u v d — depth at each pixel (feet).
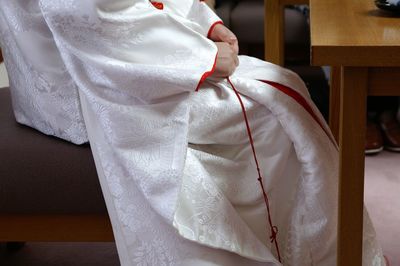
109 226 4.48
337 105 6.41
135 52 4.01
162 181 3.85
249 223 4.34
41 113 4.48
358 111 3.58
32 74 4.41
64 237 4.54
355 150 3.65
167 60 4.06
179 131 3.94
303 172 4.26
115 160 4.10
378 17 3.85
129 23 3.95
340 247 3.84
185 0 4.75
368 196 6.76
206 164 4.18
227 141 4.22
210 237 3.97
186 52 4.07
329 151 4.31
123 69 3.92
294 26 9.59
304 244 4.38
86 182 4.34
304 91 4.62
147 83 3.94
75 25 3.94
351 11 4.05
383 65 3.24
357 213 3.76
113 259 5.78
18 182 4.39
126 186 4.08
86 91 4.09
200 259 3.98
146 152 3.96
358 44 3.24
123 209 4.09
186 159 4.03
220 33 4.72
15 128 4.70
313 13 4.04
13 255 5.91
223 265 4.02
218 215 4.03
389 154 7.87
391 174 7.27
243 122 4.21
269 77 4.37
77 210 4.42
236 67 4.52
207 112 4.12
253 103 4.20
